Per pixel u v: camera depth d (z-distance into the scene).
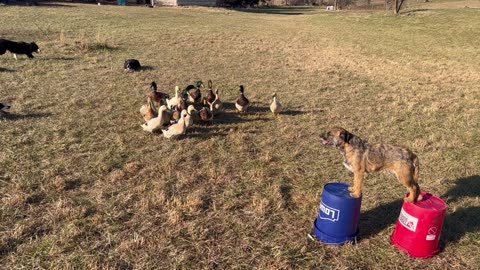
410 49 10.62
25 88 5.14
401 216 2.26
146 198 2.69
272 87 6.07
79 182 2.89
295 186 3.03
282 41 11.12
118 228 2.36
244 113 4.72
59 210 2.49
